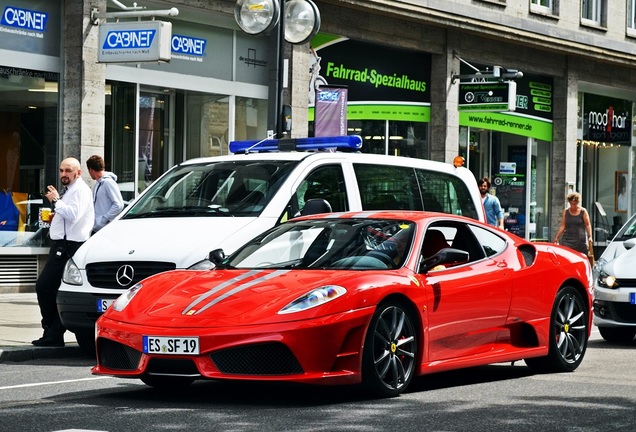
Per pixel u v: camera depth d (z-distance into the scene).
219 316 8.74
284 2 16.94
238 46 24.02
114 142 21.53
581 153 34.72
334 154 13.32
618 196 36.22
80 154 20.72
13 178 20.39
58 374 11.17
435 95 28.95
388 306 9.20
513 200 32.12
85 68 20.73
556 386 10.14
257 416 8.27
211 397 9.36
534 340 10.91
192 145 23.06
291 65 25.17
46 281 13.16
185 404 8.95
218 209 12.59
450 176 14.73
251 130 24.42
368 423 7.95
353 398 9.22
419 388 9.93
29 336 13.98
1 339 13.63
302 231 10.30
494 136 31.28
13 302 18.67
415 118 28.58
